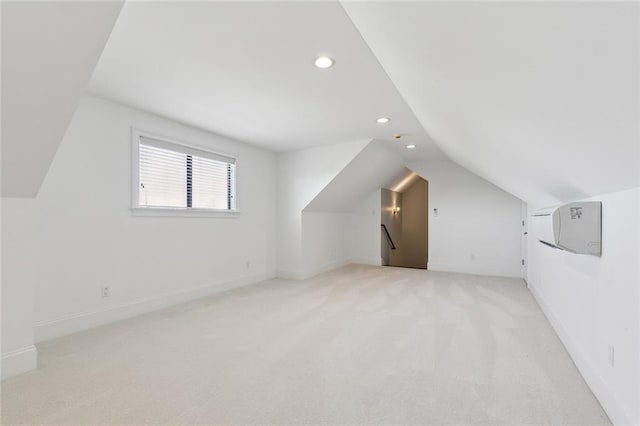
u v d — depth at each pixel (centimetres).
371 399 168
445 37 107
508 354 222
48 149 179
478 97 146
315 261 532
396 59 174
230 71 228
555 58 80
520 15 71
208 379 187
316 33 180
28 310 197
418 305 346
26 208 196
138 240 312
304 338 251
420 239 853
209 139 389
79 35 138
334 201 551
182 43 192
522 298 377
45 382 183
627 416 135
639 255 126
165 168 342
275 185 510
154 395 171
